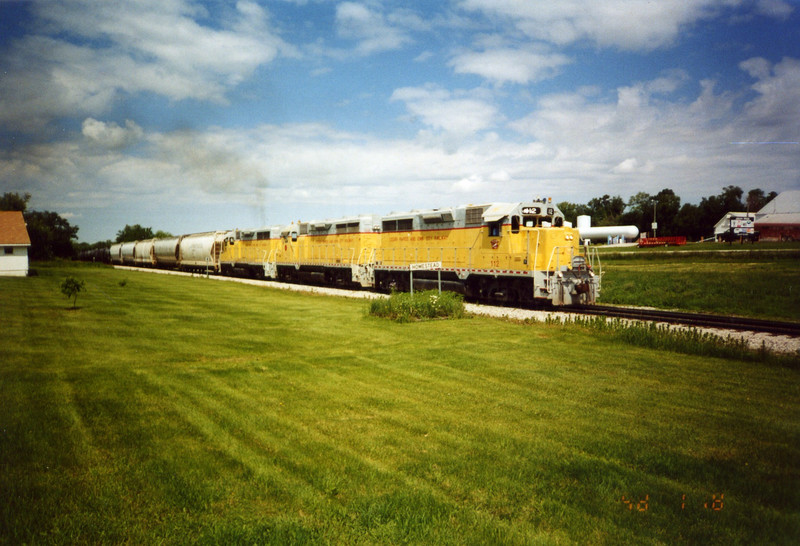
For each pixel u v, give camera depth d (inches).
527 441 283.3
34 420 300.4
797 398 362.3
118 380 391.9
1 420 298.4
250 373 425.7
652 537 193.2
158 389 371.6
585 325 674.2
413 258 1224.8
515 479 238.8
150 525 199.0
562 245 914.1
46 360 449.4
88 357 467.5
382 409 336.5
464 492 226.8
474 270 1046.4
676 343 538.3
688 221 3784.5
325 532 196.7
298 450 268.8
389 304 781.9
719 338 570.3
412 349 533.6
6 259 1551.4
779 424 309.6
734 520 203.6
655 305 1067.3
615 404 348.5
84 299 954.1
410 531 197.3
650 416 324.2
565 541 191.6
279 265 1784.0
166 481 231.9
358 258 1387.8
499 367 454.3
